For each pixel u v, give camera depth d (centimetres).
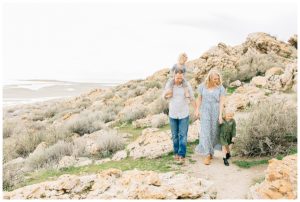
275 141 704
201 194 523
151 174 565
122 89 2939
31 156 943
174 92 703
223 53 2150
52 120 2170
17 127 1766
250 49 2173
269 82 1347
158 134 876
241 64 1811
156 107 1403
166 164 707
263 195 492
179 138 709
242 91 1312
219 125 694
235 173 621
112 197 523
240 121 805
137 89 2489
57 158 921
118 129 1262
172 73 707
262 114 745
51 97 5656
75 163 838
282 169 517
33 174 797
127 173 601
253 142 707
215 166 667
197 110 706
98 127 1364
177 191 522
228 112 675
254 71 1673
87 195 541
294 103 905
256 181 568
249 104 1098
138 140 883
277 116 726
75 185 575
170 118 715
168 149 794
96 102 2388
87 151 941
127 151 861
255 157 698
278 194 480
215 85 689
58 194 555
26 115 2583
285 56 2108
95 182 586
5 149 1140
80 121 1371
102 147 927
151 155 781
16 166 846
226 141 675
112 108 1912
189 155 750
